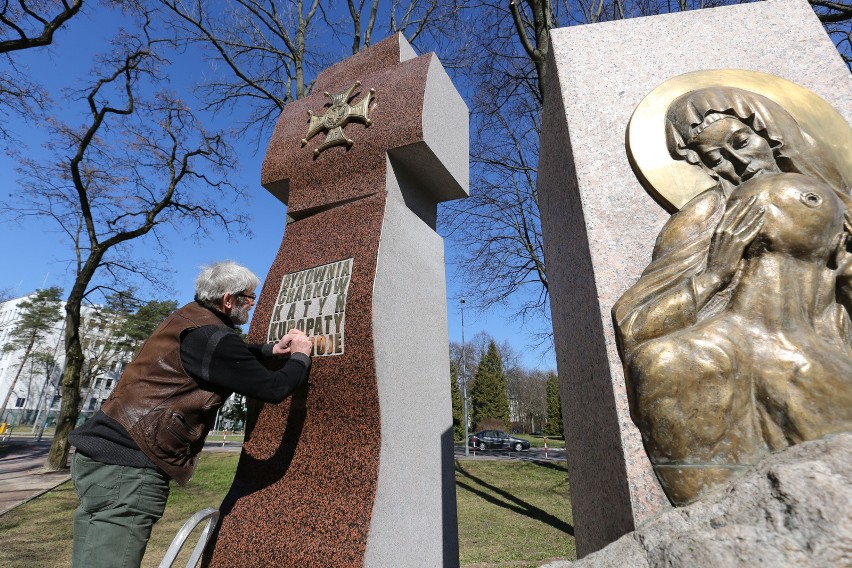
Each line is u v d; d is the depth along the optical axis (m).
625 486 1.29
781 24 1.84
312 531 1.86
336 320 2.18
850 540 0.80
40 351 38.78
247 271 2.05
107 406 1.73
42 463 14.51
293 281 2.46
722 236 1.35
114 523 1.58
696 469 1.16
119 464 1.62
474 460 18.30
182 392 1.74
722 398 1.19
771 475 0.95
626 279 1.53
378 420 1.96
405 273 2.46
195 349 1.76
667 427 1.20
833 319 1.26
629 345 1.33
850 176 1.47
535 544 5.95
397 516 1.95
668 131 1.65
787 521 0.87
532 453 24.50
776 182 1.37
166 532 6.23
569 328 2.05
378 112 2.73
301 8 10.21
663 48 1.91
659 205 1.61
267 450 2.16
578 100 1.88
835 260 1.31
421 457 2.26
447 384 2.72
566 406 2.18
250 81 10.18
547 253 2.77
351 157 2.71
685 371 1.21
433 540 2.22
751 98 1.56
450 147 2.94
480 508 8.59
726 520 0.94
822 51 1.75
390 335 2.19
